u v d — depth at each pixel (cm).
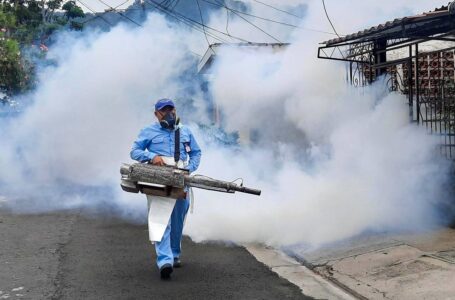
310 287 537
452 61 856
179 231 591
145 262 623
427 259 568
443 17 677
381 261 583
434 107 795
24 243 709
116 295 514
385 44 871
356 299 502
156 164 564
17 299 503
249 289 531
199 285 543
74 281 555
